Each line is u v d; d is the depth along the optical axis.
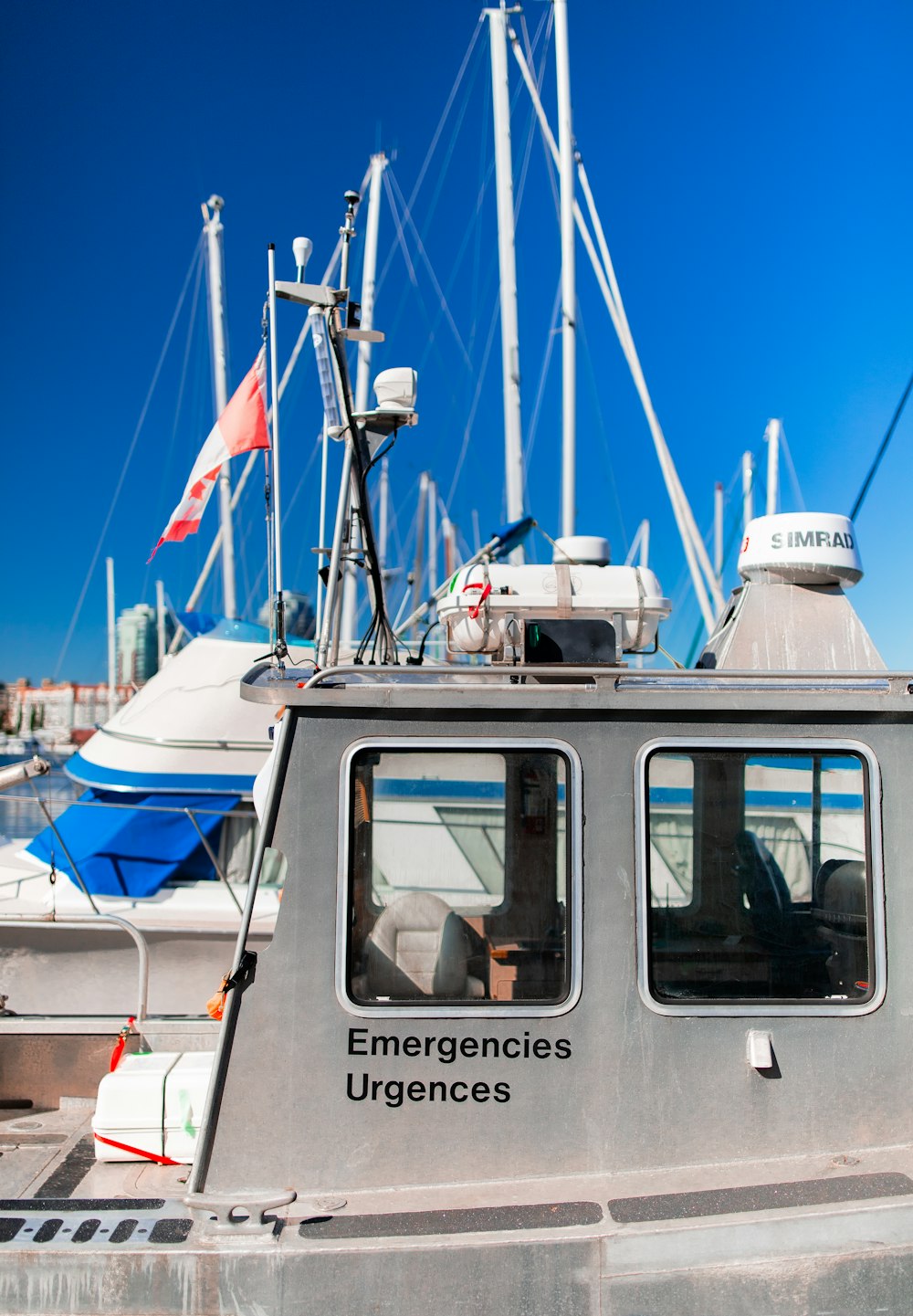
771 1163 3.10
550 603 4.24
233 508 14.25
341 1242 2.81
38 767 4.54
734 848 3.19
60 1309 2.83
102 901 8.30
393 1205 2.96
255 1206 2.93
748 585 4.92
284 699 3.10
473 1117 3.06
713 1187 2.98
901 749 3.24
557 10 16.44
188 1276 2.83
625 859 3.15
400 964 3.10
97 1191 3.39
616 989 3.11
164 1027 4.22
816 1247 2.82
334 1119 3.04
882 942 3.18
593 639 3.66
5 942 8.06
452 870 3.13
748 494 16.03
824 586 4.86
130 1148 3.62
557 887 3.15
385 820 3.13
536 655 3.65
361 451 4.21
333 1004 3.06
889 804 3.22
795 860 3.21
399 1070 3.06
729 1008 3.12
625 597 4.28
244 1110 3.04
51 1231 2.97
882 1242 2.82
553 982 3.12
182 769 8.78
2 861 8.80
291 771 3.12
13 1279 2.85
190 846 8.56
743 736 3.19
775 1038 3.13
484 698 3.13
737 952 3.16
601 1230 2.82
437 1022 3.07
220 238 16.97
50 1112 4.16
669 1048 3.11
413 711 3.14
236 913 8.24
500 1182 3.05
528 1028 3.08
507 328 15.80
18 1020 4.25
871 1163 3.08
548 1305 2.78
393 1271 2.79
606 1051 3.10
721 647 4.89
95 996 8.09
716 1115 3.10
